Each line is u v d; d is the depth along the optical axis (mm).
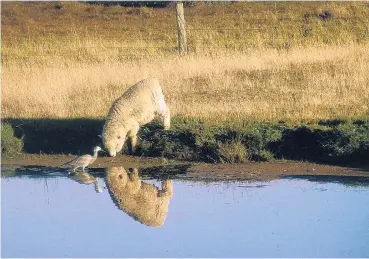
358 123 20719
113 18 44000
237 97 24531
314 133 19703
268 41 34312
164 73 27906
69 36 38719
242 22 39719
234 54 30578
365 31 35594
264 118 21625
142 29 40562
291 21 38875
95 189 18156
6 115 23625
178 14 34094
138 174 19297
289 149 19766
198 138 20156
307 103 23266
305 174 18422
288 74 27078
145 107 20484
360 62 28000
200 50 32781
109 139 20297
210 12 43156
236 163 19688
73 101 24594
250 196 16844
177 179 18594
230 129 20219
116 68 28688
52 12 46062
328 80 25922
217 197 16922
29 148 21828
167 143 20469
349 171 18500
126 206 16781
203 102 23922
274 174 18531
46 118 23078
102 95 25312
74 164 19562
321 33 35625
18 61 32344
